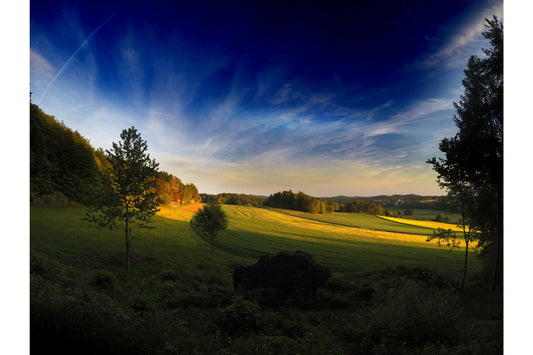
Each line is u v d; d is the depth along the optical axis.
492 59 22.16
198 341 9.08
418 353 8.49
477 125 22.91
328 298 17.72
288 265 19.12
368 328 10.97
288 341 10.29
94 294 11.28
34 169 62.22
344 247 63.34
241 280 19.19
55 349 5.97
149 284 19.73
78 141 83.25
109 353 6.37
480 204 23.56
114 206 25.75
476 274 27.09
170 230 58.12
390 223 129.88
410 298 10.76
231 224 89.88
